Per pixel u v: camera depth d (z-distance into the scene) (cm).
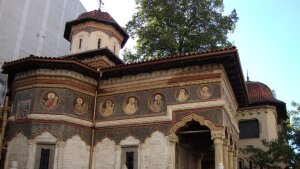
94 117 2181
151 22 3106
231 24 3141
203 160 3020
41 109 2039
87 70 2167
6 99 2242
